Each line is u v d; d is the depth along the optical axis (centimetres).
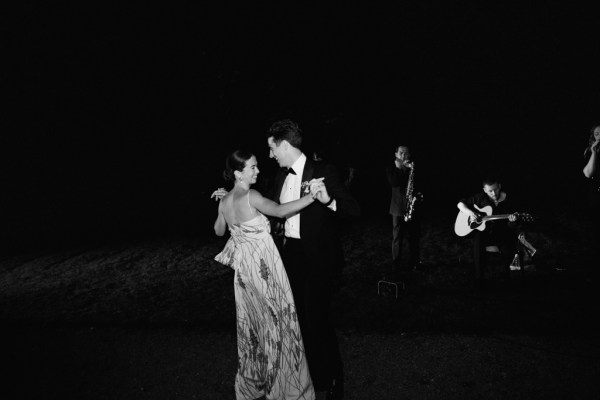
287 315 326
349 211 347
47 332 511
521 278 573
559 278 569
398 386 355
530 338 409
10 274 793
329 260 356
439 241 780
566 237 733
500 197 578
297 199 336
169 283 674
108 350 454
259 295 325
